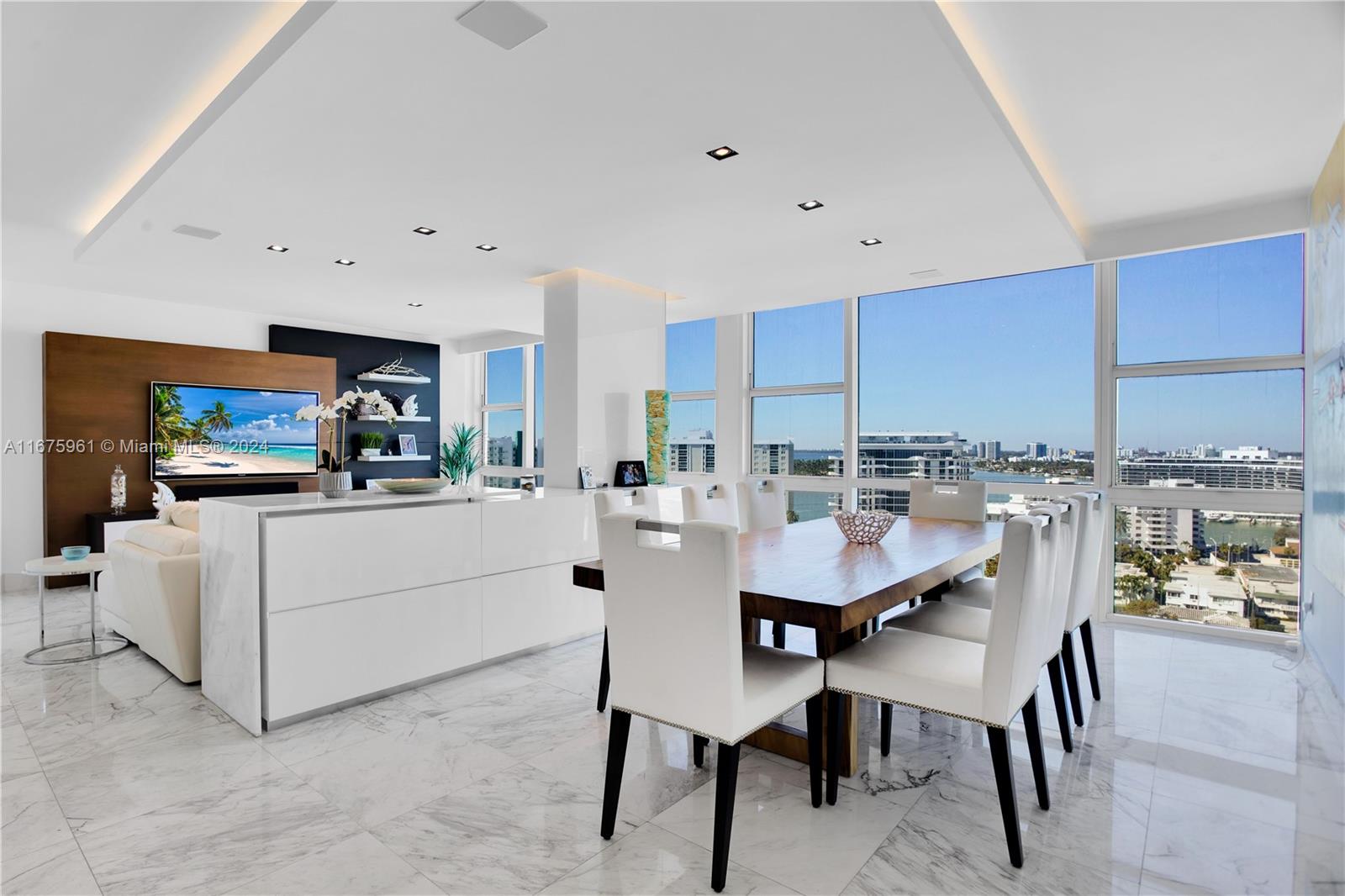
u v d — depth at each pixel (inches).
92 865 77.4
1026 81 100.3
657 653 78.6
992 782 96.7
